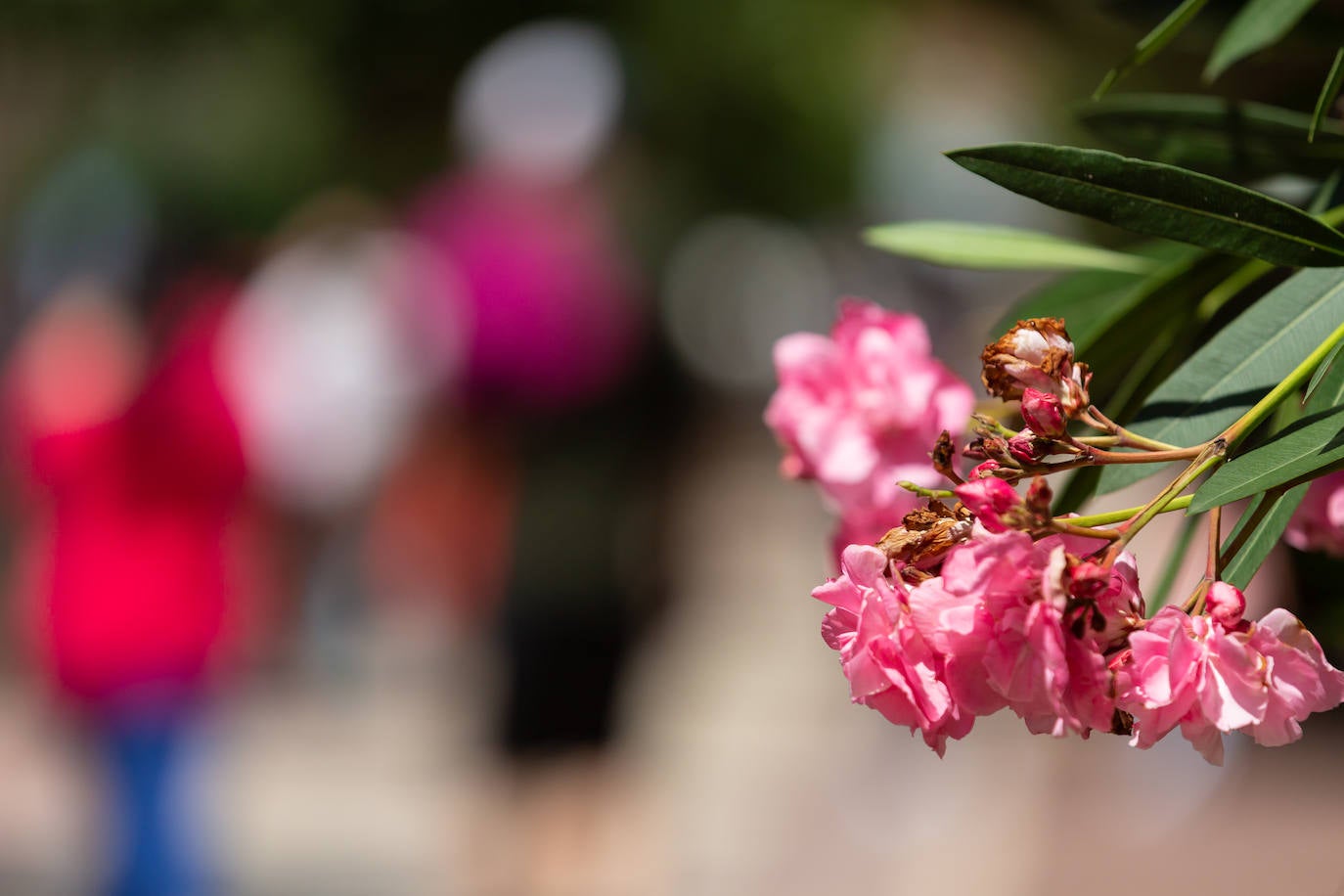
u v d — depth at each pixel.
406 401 9.02
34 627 6.45
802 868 7.66
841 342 1.89
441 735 10.15
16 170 17.55
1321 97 1.43
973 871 7.20
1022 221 13.47
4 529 11.34
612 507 6.44
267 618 9.28
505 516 6.50
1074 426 1.55
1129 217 1.31
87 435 6.16
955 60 17.69
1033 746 8.40
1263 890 6.24
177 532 6.26
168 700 6.31
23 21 15.88
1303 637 1.19
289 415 9.62
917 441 1.86
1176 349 1.69
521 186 6.60
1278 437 1.23
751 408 25.70
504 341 6.28
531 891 6.73
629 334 6.41
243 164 16.25
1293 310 1.41
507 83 6.85
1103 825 7.05
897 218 20.69
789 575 15.80
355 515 10.47
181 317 6.31
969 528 1.28
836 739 9.93
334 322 9.57
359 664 11.47
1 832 8.38
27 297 10.73
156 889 6.37
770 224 21.30
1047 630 1.13
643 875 7.31
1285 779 7.95
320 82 16.48
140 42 16.16
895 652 1.22
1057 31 7.98
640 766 8.41
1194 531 1.67
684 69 17.83
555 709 6.53
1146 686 1.18
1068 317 1.95
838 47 18.44
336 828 8.40
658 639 6.70
